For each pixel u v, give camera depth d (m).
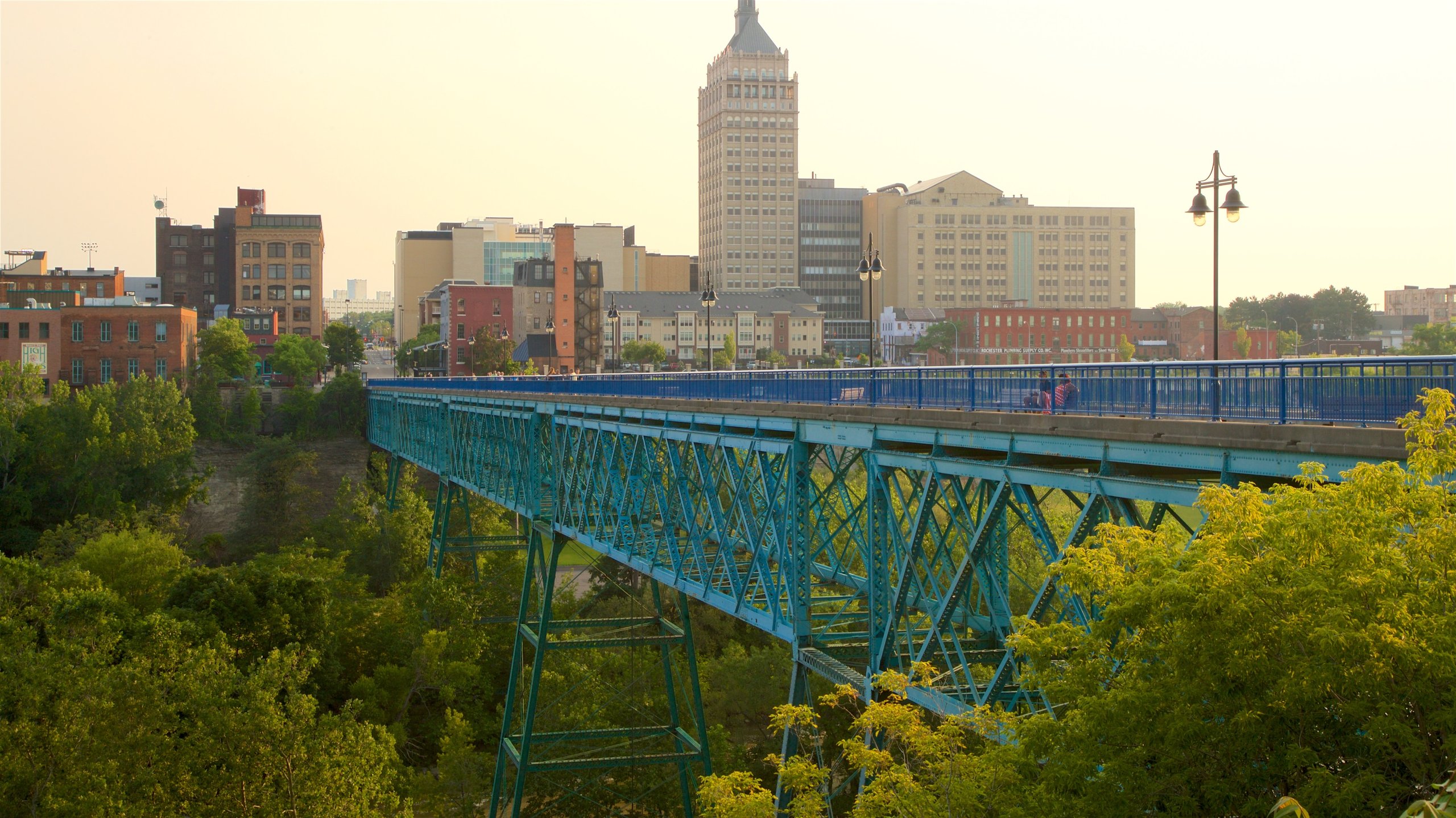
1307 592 14.98
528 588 57.31
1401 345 182.75
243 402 134.25
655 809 51.69
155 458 103.00
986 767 19.41
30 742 35.12
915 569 29.16
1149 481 21.66
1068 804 16.97
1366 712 14.71
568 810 51.31
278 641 61.25
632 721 55.22
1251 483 18.08
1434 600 14.99
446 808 52.47
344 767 35.59
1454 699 14.21
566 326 196.25
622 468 49.69
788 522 35.66
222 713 35.00
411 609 69.44
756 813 22.22
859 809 20.44
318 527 104.44
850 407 31.91
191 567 77.19
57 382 114.62
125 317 139.25
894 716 21.44
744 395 39.66
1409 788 14.68
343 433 137.00
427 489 126.81
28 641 46.97
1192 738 16.05
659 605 54.03
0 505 96.56
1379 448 17.80
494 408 71.06
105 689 36.47
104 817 31.86
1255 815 15.42
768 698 60.62
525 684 57.41
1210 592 15.62
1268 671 15.25
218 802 33.94
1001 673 24.80
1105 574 18.17
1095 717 16.73
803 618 34.16
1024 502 25.36
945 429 28.00
